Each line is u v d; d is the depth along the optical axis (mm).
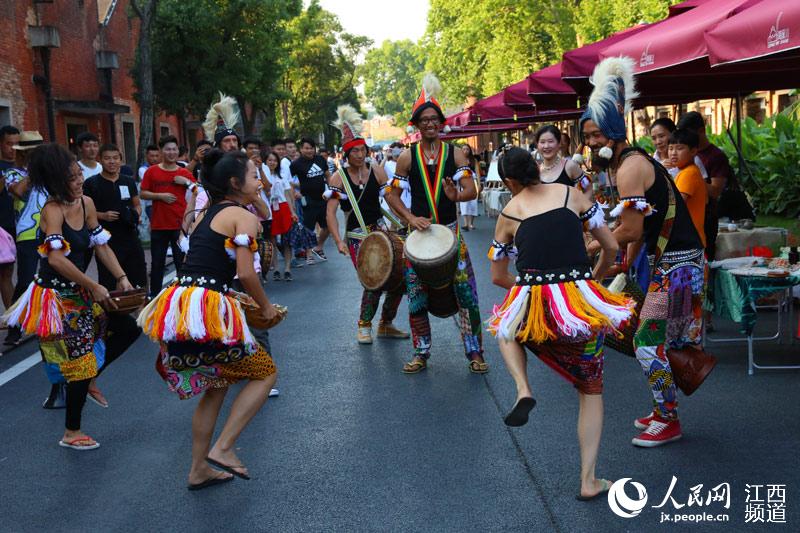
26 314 5164
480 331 6730
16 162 8492
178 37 25469
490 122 23938
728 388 5867
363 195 7887
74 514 4289
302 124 59469
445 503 4219
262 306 4426
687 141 5848
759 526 3807
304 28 51031
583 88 10070
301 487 4512
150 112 20062
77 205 5344
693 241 4820
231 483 4613
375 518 4086
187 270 4289
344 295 10750
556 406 5695
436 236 6508
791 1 4988
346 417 5699
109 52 27500
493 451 4906
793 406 5418
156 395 6438
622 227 4703
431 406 5863
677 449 4773
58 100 23578
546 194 4312
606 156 4836
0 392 6703
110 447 5277
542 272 4109
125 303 5309
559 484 4379
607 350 7207
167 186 9602
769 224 10781
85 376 5262
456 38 37094
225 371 4328
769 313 8250
